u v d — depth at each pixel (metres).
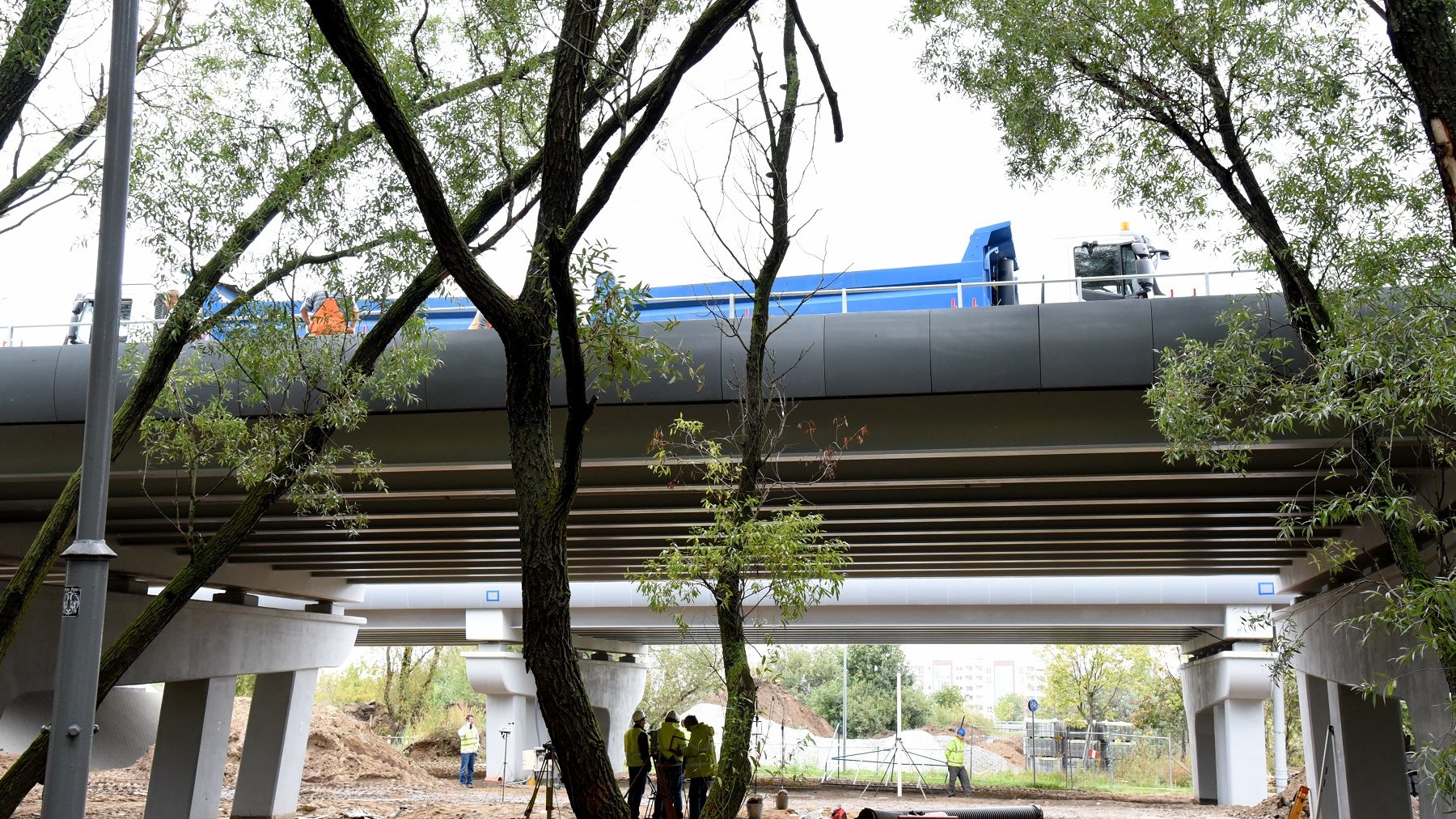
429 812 27.83
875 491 18.91
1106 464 17.42
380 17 11.58
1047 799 40.50
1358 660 21.30
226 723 27.20
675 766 18.41
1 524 21.88
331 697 73.81
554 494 8.12
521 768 44.44
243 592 27.95
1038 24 10.86
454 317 19.92
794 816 28.11
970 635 44.81
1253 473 15.39
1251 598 36.88
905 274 20.81
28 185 11.37
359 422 13.01
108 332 7.94
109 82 8.20
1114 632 42.84
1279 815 31.55
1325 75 10.25
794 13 8.84
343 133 11.62
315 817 27.67
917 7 10.88
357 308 12.53
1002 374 15.30
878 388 15.56
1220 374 10.57
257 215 11.55
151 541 23.75
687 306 19.72
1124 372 15.05
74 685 7.40
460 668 82.50
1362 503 8.70
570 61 8.29
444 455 17.56
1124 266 18.42
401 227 11.69
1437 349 7.54
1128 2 10.43
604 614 40.53
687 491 19.02
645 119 7.96
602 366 8.43
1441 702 16.30
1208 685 40.03
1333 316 9.96
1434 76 6.43
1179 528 21.11
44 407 16.77
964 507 19.39
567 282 7.27
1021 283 15.95
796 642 47.62
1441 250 9.45
